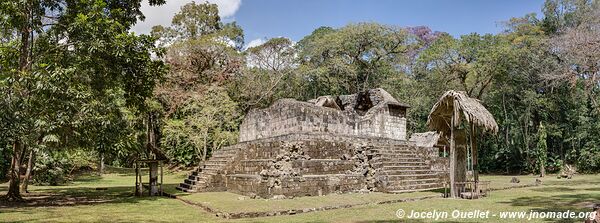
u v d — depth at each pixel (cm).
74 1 1505
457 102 1473
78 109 1345
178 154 3344
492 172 3891
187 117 2905
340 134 1862
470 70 3488
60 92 1305
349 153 1752
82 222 977
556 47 3067
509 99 3725
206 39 3253
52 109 1317
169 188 2016
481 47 3512
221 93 2947
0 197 1546
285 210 1117
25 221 988
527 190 1747
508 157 3719
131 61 1475
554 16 3656
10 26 1468
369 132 2086
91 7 1449
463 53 3556
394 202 1352
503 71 3441
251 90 3478
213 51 3262
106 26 1401
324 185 1549
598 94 3222
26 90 1341
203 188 1783
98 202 1447
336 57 4134
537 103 3384
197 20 3806
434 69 3809
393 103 2209
